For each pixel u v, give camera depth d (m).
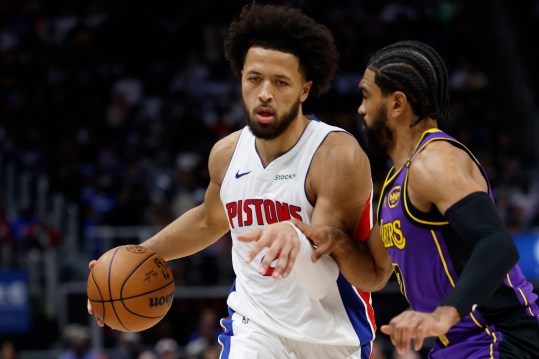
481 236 3.48
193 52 20.34
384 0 21.50
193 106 19.20
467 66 20.44
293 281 4.72
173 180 16.48
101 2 21.23
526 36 22.00
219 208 5.18
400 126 4.04
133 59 20.19
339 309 4.82
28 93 19.08
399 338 3.26
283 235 3.88
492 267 3.39
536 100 20.86
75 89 19.52
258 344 4.79
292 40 4.54
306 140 4.74
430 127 4.05
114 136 18.52
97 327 12.60
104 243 13.70
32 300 13.24
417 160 3.82
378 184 14.34
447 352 3.91
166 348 11.18
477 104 19.62
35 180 16.06
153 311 4.70
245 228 4.85
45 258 13.48
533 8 22.38
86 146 17.94
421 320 3.28
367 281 4.54
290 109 4.58
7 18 21.00
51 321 13.14
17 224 14.75
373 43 20.16
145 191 15.32
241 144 4.95
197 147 18.00
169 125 18.59
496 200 15.05
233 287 5.14
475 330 3.86
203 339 11.70
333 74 4.84
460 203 3.59
